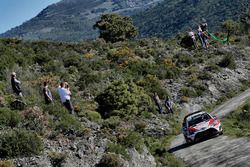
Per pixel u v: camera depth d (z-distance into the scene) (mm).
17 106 21000
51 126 19109
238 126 24828
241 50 49812
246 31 62312
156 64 44938
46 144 17328
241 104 31609
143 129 28906
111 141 19453
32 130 18375
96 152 17484
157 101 33844
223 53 48312
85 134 18828
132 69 41875
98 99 31422
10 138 16469
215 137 23234
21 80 30625
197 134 23047
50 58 39438
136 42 55562
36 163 15781
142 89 35281
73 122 20156
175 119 33156
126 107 30812
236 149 18609
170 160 20891
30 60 37656
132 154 18938
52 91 28938
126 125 28156
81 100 31141
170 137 28875
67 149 17312
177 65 45625
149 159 20000
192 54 49125
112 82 33906
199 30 49812
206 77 41531
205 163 18172
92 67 40906
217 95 39219
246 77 43594
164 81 41188
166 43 54938
